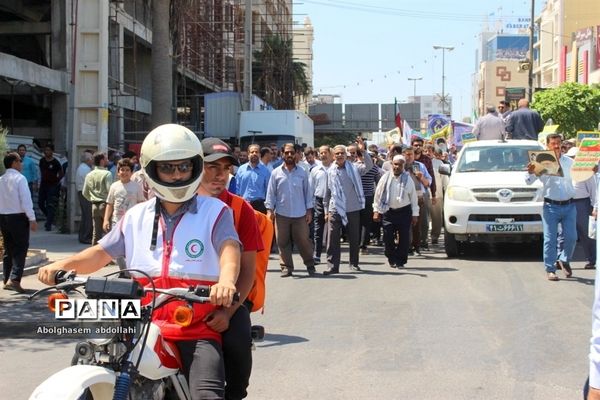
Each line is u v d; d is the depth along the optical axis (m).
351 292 10.90
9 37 27.50
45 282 3.69
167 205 3.93
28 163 21.30
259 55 57.09
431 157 17.20
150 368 3.50
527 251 15.13
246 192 14.10
